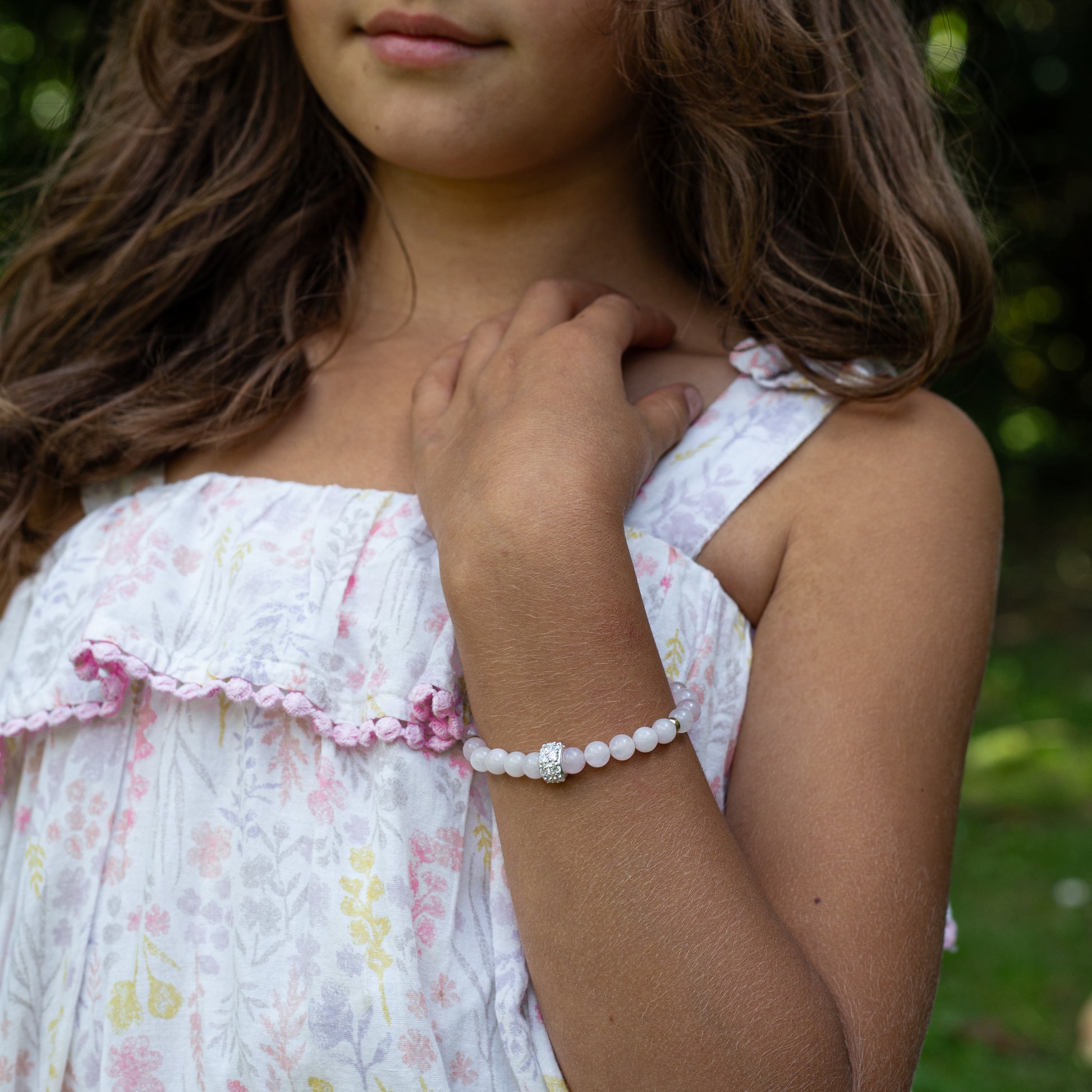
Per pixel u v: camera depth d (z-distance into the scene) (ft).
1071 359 14.25
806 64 2.01
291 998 1.76
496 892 1.79
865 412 1.96
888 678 1.82
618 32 1.89
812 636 1.85
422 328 2.11
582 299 1.99
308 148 2.26
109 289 2.24
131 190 2.31
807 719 1.82
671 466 1.92
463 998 1.76
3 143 7.45
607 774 1.68
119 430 2.01
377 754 1.79
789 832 1.77
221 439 1.99
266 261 2.19
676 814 1.68
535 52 1.86
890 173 2.10
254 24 2.23
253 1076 1.76
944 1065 4.30
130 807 1.86
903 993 1.72
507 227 2.08
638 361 2.03
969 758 7.71
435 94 1.87
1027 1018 4.62
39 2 7.77
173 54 2.29
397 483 1.94
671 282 2.15
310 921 1.77
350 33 1.89
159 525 1.91
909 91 2.14
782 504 1.91
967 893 5.77
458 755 1.81
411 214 2.11
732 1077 1.64
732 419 1.95
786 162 2.09
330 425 2.02
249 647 1.81
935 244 2.06
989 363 11.87
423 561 1.85
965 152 2.71
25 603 2.04
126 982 1.82
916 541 1.88
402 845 1.77
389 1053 1.73
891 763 1.79
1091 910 5.55
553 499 1.71
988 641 1.90
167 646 1.85
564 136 1.93
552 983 1.69
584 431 1.76
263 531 1.89
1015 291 13.23
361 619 1.83
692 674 1.83
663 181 2.13
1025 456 14.37
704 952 1.65
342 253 2.19
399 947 1.75
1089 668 10.12
